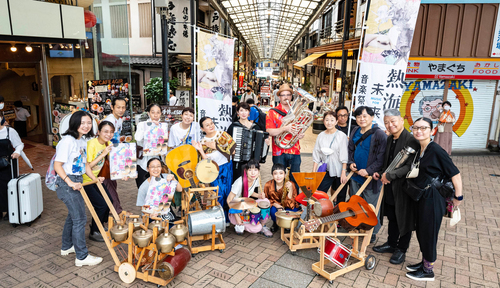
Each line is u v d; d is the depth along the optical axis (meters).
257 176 4.23
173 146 4.71
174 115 8.12
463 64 8.88
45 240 4.13
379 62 4.96
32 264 3.58
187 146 4.01
